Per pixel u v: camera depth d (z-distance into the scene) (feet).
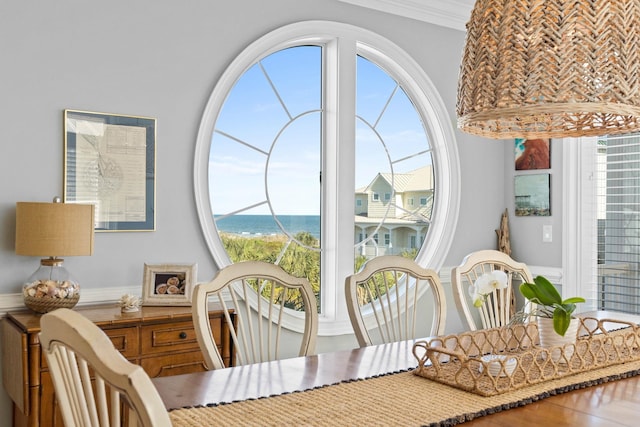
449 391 5.57
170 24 11.16
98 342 3.05
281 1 12.45
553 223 14.85
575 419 4.88
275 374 6.20
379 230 14.42
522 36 5.47
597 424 4.76
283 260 13.44
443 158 14.98
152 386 2.81
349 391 5.58
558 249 14.74
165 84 11.12
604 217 13.96
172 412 4.96
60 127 10.13
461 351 7.09
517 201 15.72
